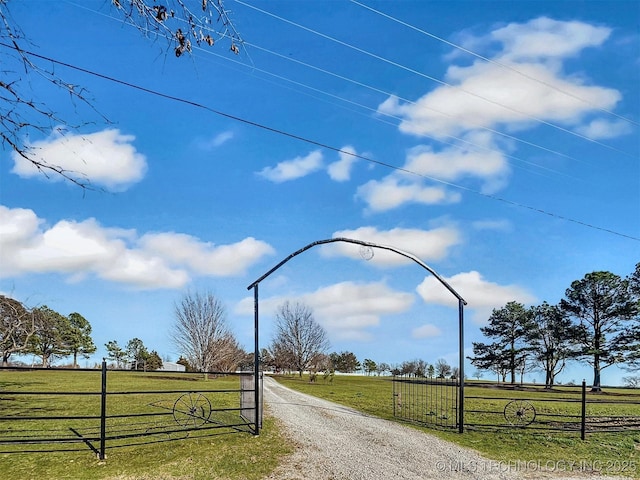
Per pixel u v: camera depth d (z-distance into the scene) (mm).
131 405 17844
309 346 57656
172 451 11016
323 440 12523
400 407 19641
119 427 13641
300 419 15750
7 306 20516
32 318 21188
